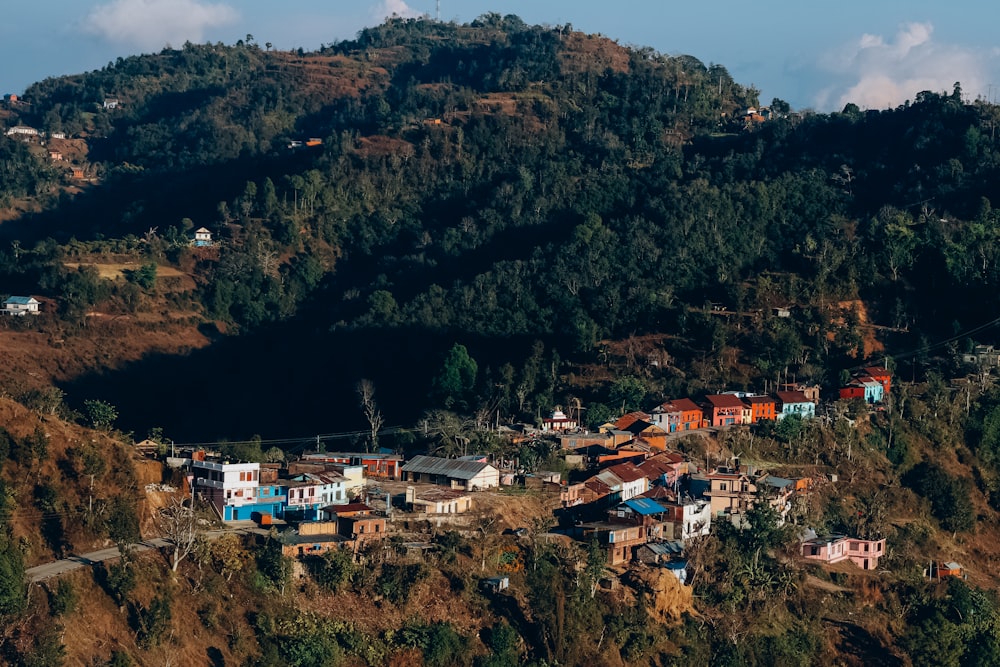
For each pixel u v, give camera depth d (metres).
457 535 137.62
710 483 160.75
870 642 144.00
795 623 143.75
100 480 130.50
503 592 133.50
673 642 134.88
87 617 114.31
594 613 132.75
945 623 144.50
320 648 118.56
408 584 129.25
